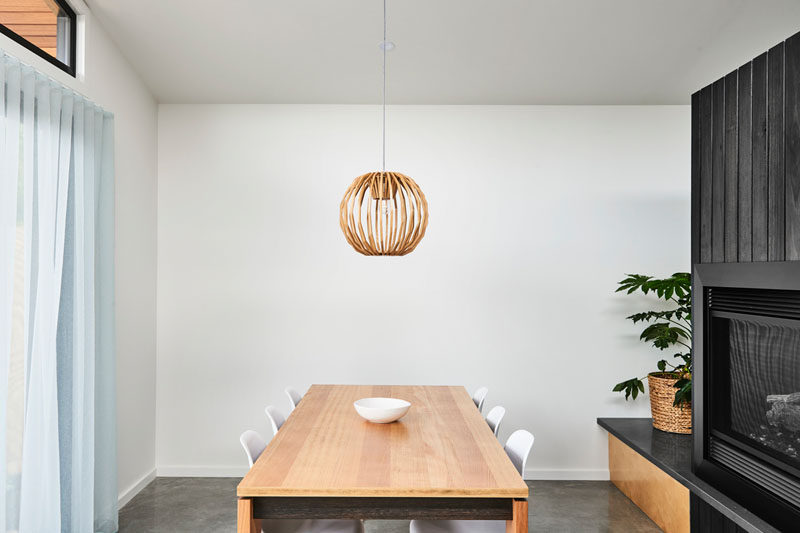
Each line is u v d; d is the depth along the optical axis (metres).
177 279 4.44
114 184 3.60
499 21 3.44
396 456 2.24
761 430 2.52
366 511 1.96
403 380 4.46
